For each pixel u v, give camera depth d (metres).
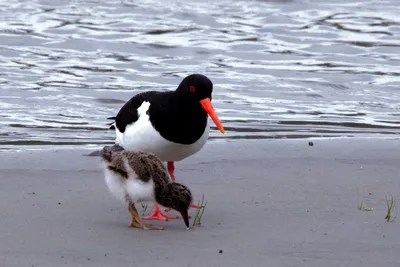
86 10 26.05
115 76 20.08
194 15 25.62
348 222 10.00
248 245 9.13
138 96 11.80
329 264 8.55
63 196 11.12
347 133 15.81
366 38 23.98
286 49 22.86
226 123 16.45
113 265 8.44
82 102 17.89
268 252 8.91
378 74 20.69
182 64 21.34
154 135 11.37
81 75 20.03
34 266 8.38
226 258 8.70
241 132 15.74
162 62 21.56
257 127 16.17
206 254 8.82
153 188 9.70
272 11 26.44
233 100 18.30
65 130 15.80
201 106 11.36
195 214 10.48
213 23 25.02
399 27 25.02
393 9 26.91
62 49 22.42
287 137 15.38
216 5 26.84
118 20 25.12
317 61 21.83
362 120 16.92
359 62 21.80
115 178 9.88
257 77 20.20
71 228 9.72
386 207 10.69
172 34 23.97
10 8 25.98
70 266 8.39
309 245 9.13
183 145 11.48
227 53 22.42
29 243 9.09
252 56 22.16
